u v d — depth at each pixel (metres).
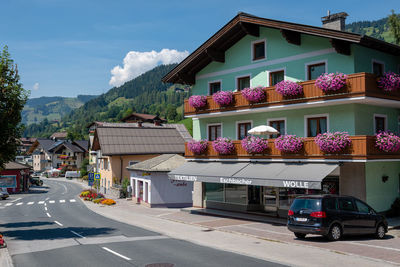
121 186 43.69
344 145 19.39
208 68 29.27
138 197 37.53
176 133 53.59
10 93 18.55
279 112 24.30
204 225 21.59
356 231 16.11
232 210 26.95
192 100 27.72
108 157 49.38
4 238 18.09
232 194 27.05
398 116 23.80
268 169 21.86
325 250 14.31
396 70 24.00
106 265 12.21
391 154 20.17
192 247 15.39
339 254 13.66
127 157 48.00
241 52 26.97
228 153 25.39
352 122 20.70
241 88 27.11
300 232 15.89
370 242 15.64
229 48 27.77
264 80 25.41
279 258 13.13
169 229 20.70
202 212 27.16
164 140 51.59
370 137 19.14
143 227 21.95
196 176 24.80
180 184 34.19
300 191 22.72
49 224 23.89
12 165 66.31
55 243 16.45
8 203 44.88
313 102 21.03
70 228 21.64
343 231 15.80
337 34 20.16
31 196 56.44
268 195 24.67
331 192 21.48
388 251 13.85
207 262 12.58
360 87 19.20
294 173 19.97
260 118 25.45
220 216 25.33
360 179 20.22
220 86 28.42
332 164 19.84
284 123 24.05
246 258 13.21
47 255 13.94
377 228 16.58
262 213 24.53
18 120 18.94
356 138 19.16
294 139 21.20
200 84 29.89
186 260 12.89
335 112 21.47
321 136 20.12
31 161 148.88
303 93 21.58
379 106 22.28
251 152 23.70
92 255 13.79
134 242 16.61
